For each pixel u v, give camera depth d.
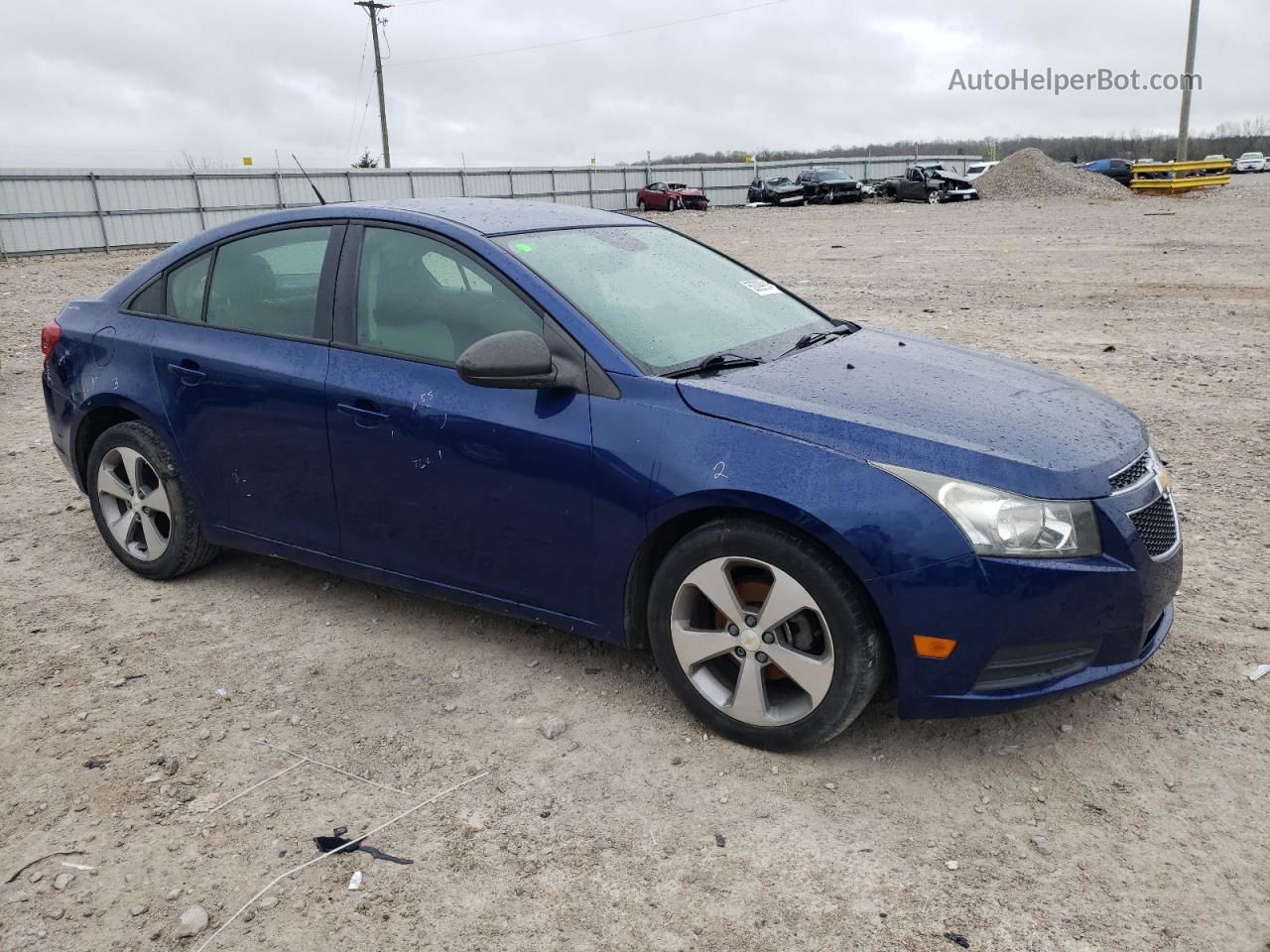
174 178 33.88
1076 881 2.57
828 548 2.90
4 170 29.28
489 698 3.52
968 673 2.83
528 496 3.34
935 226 26.38
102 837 2.80
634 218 4.48
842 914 2.47
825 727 3.00
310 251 3.96
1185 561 4.52
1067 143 91.81
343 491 3.80
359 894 2.57
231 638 4.01
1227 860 2.63
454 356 3.54
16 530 5.27
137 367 4.31
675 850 2.72
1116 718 3.30
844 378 3.35
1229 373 8.26
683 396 3.13
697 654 3.18
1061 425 3.12
